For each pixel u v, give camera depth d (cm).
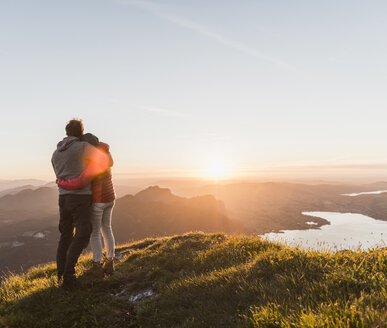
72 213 527
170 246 827
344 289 361
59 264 556
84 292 507
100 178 571
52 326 421
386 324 248
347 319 268
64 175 513
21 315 438
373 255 444
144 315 432
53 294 500
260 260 529
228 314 378
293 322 300
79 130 554
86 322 430
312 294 362
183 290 479
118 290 544
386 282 346
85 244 534
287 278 425
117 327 422
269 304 353
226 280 473
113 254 625
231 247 718
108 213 612
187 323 374
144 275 615
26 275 689
